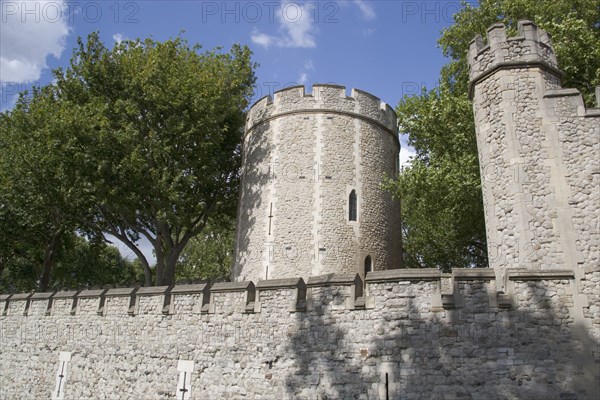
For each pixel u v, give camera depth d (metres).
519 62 10.30
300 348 9.80
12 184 17.77
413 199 18.12
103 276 36.41
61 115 15.98
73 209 18.48
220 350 10.83
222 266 35.97
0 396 15.11
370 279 9.43
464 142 15.30
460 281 8.84
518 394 8.01
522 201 9.36
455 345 8.52
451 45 17.94
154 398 11.46
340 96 17.41
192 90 17.58
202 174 18.44
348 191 16.34
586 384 7.80
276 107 17.61
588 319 8.15
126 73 17.67
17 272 30.53
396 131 19.19
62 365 13.78
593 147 9.32
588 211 8.94
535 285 8.47
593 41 14.56
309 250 15.51
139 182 16.92
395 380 8.72
